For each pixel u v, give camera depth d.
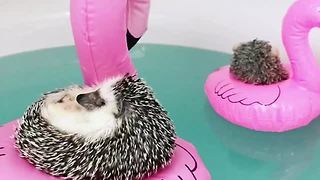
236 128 0.53
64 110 0.33
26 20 0.69
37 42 0.70
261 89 0.51
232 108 0.51
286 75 0.52
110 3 0.34
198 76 0.63
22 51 0.70
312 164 0.48
